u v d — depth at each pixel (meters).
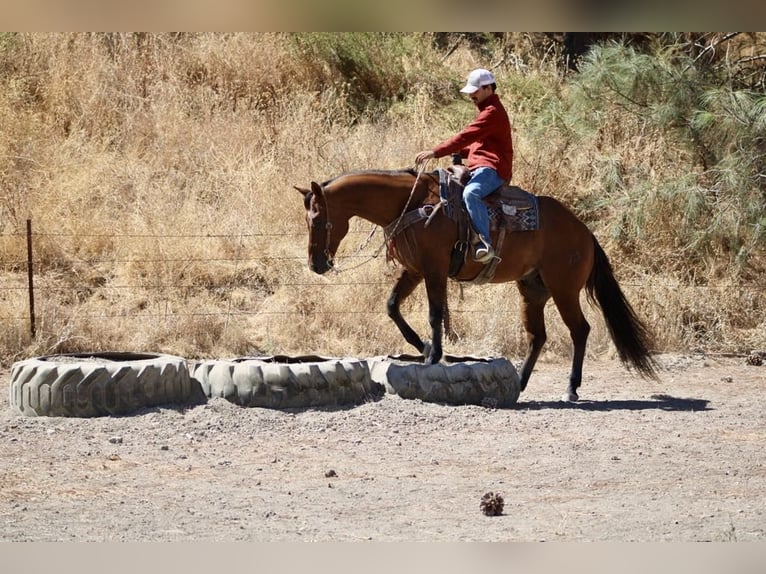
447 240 9.62
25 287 12.99
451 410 9.28
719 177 15.38
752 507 6.89
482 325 13.06
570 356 12.80
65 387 8.78
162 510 6.60
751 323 14.13
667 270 14.75
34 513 6.48
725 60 17.03
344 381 9.28
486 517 6.57
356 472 7.61
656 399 10.49
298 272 13.83
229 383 9.15
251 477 7.43
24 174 15.09
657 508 6.82
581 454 8.17
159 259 13.60
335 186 9.47
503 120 9.64
